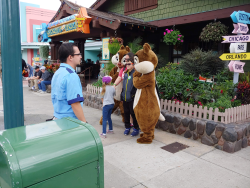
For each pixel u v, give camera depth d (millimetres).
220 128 3832
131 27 7570
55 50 12750
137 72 4051
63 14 10062
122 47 4988
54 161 1349
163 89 5410
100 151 1579
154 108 3986
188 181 2865
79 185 1499
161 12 8492
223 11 6617
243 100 4957
